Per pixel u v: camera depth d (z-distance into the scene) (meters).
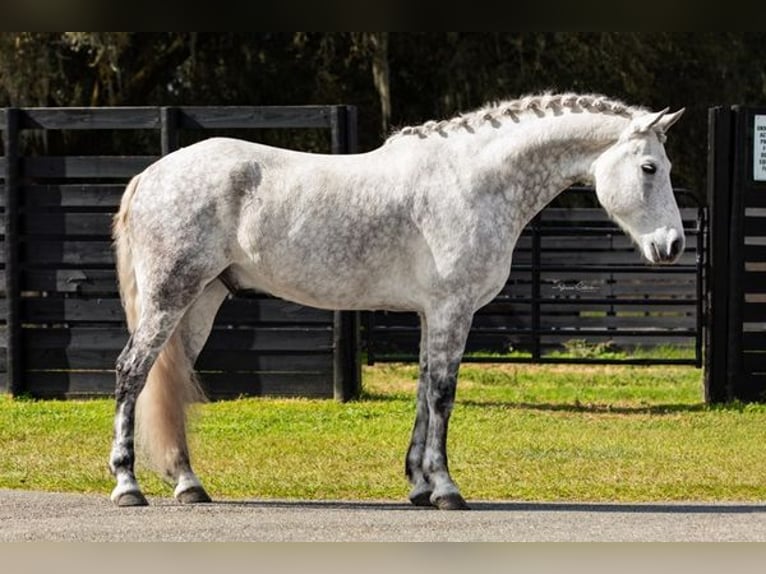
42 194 15.85
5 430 13.55
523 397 16.67
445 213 9.63
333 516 9.29
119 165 15.78
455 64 25.41
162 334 9.64
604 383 18.48
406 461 10.06
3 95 23.80
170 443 9.83
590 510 9.66
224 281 9.98
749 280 15.70
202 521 9.03
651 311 24.34
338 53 25.67
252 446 12.70
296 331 15.66
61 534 8.56
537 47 24.78
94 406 15.22
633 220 9.71
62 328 15.86
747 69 27.83
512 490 10.62
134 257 9.84
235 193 9.66
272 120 15.53
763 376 15.81
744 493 10.55
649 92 26.97
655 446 12.90
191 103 26.11
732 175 15.64
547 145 9.77
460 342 9.65
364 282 9.77
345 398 15.53
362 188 9.73
